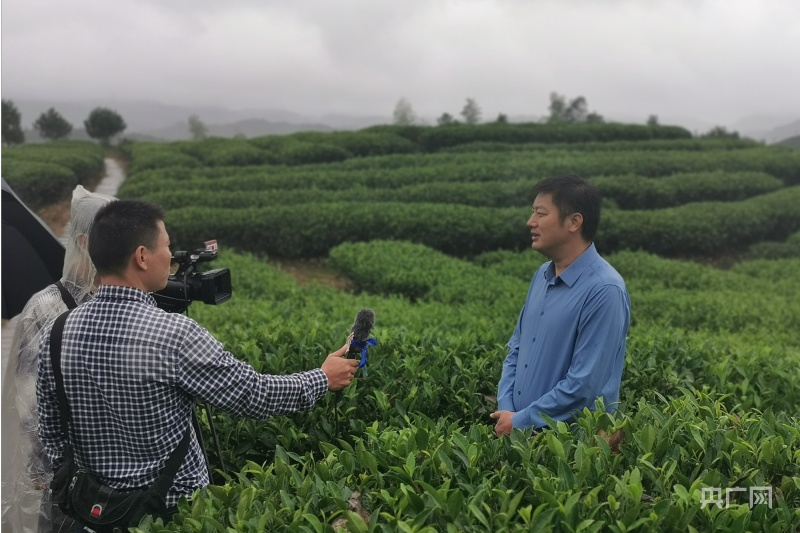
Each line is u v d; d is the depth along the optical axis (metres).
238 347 3.87
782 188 18.42
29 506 2.35
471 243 12.70
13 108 27.48
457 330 5.80
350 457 2.22
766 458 2.16
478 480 2.05
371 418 3.38
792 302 9.07
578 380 2.63
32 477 2.34
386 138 26.36
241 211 12.95
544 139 27.36
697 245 13.66
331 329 4.54
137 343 1.97
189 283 2.40
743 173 18.19
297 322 5.49
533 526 1.70
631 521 1.76
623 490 1.87
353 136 26.47
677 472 2.04
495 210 13.23
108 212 2.04
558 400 2.65
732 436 2.29
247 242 12.81
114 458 2.05
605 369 2.66
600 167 18.64
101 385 1.99
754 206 14.85
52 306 2.38
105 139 38.56
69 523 2.38
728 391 3.80
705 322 7.95
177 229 12.48
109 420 2.02
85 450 2.06
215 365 2.03
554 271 2.93
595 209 2.73
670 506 1.78
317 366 3.74
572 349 2.75
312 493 2.02
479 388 3.82
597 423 2.40
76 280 2.44
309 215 12.69
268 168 20.19
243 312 6.16
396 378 3.66
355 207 13.17
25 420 2.31
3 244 2.82
